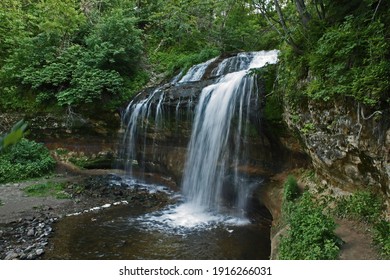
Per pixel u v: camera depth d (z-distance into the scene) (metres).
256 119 8.77
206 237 7.61
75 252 6.88
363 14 5.43
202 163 10.32
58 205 9.74
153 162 12.35
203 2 17.23
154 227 8.22
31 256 6.61
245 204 9.02
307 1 9.27
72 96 13.12
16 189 10.97
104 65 14.34
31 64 14.38
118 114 13.05
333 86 5.52
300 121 6.98
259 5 7.88
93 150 13.60
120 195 10.78
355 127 5.36
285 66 7.87
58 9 14.86
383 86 4.57
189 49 17.69
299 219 5.58
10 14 15.29
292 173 8.30
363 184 5.70
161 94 11.70
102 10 19.64
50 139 14.02
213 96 10.14
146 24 19.31
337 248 4.67
